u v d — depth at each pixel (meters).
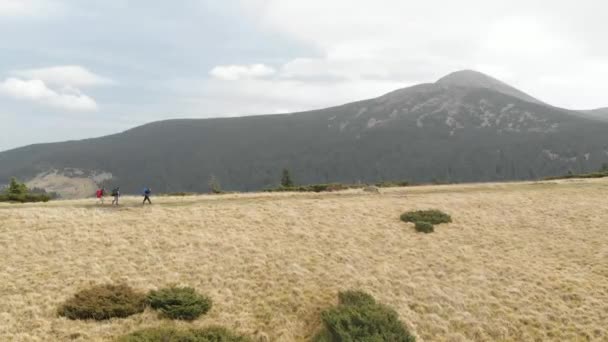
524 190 54.78
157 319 18.72
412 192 53.81
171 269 24.28
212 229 31.69
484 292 23.92
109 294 20.00
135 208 37.53
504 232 35.47
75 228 30.22
